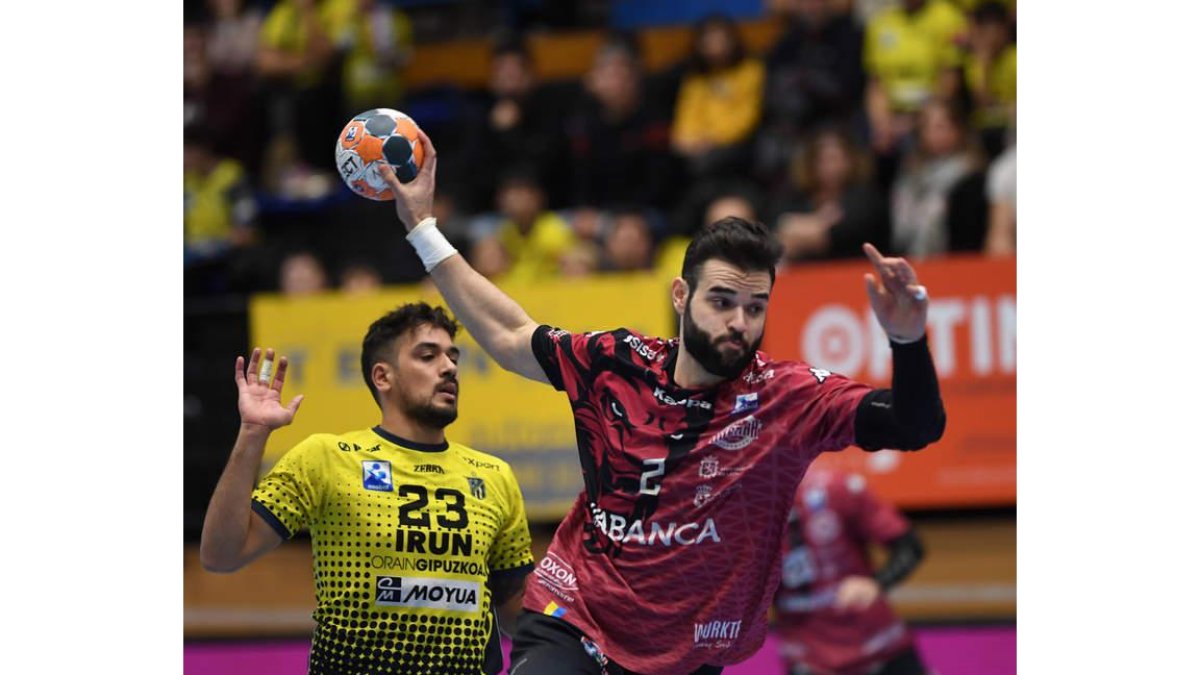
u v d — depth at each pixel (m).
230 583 26.89
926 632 24.39
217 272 34.00
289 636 25.89
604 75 34.88
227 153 37.81
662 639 13.14
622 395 13.16
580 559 13.46
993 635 24.28
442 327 16.06
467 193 35.00
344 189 36.25
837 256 28.89
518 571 16.30
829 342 25.88
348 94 38.09
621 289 26.36
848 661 23.34
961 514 25.78
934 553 25.41
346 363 27.50
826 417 12.40
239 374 14.84
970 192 29.16
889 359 25.67
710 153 33.41
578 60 40.38
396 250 33.59
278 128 37.88
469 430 26.66
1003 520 25.62
